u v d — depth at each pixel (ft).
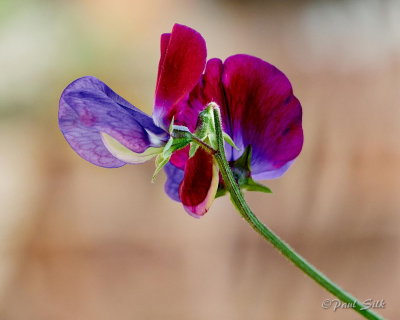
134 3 5.14
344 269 3.09
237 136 1.32
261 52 5.09
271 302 2.95
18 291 3.13
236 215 3.37
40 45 4.77
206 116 1.26
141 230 3.40
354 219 3.27
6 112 4.39
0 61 4.63
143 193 3.66
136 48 4.95
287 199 3.39
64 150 4.06
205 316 2.92
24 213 3.51
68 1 5.02
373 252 3.15
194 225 3.38
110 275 3.17
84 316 2.99
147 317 2.95
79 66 4.73
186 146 1.30
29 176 3.85
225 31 5.38
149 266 3.20
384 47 4.66
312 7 5.24
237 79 1.31
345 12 5.02
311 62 4.72
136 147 1.26
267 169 1.33
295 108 1.31
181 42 1.28
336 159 3.60
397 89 4.08
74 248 3.32
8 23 4.83
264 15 5.46
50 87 4.56
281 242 1.22
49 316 2.99
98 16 5.03
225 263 3.17
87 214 3.52
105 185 3.74
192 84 1.29
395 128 3.78
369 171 3.52
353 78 4.38
